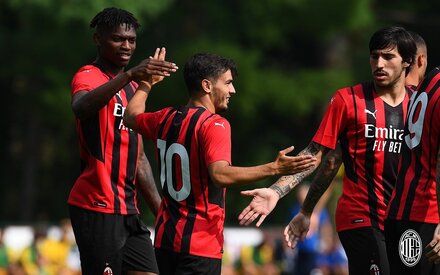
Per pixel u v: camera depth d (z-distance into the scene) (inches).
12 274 2375.7
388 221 943.0
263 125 4498.0
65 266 2480.3
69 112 4089.6
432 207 925.2
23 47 4057.6
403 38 1003.9
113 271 1016.9
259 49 4375.0
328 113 1019.3
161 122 953.5
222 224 949.8
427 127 917.2
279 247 2554.1
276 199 946.7
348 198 1021.2
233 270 2516.0
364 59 4574.3
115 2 3843.5
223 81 955.3
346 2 4197.8
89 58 4143.7
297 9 4200.3
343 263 2447.1
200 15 4254.4
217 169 895.7
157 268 1039.0
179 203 944.3
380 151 1008.9
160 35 4207.7
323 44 4635.8
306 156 868.0
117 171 1013.2
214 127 920.3
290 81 4227.4
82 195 1010.7
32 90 4301.2
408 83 1054.4
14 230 2736.2
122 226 1018.7
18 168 4817.9
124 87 1024.2
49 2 3848.4
